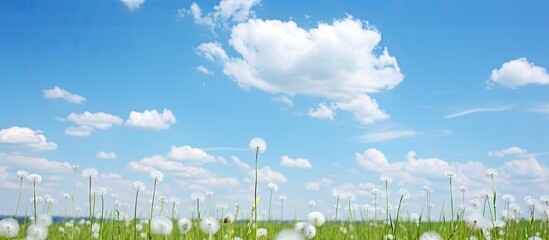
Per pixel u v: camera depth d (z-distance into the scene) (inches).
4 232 48.3
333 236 69.1
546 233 57.3
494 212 52.9
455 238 53.7
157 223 48.7
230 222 50.9
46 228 51.3
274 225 73.4
